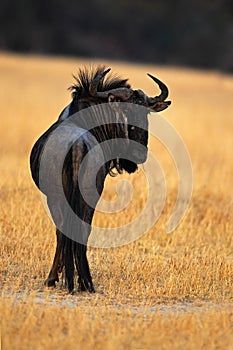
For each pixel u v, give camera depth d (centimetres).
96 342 2758
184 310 3262
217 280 3700
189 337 2847
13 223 4303
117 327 2883
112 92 3444
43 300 3281
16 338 2731
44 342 2689
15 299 3269
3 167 5803
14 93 12131
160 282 3675
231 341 2844
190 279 3628
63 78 15050
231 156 7212
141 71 16538
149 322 3006
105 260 4031
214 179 5928
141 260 3950
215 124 9969
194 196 5284
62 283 3516
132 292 3475
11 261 3884
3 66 16400
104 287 3531
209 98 13025
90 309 3164
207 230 4675
